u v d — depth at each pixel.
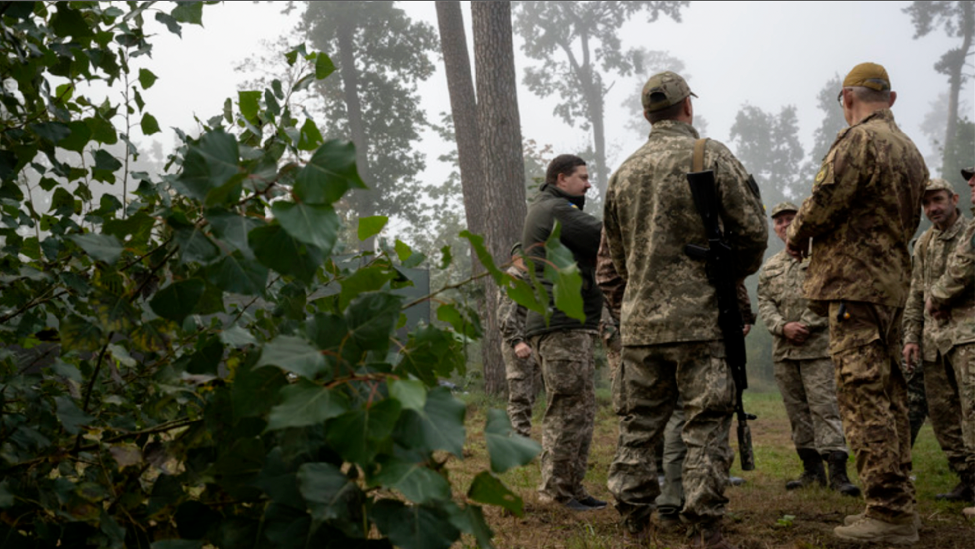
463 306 1.29
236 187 1.17
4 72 1.56
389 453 1.03
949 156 38.31
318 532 1.09
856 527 3.50
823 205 3.50
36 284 1.67
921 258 5.55
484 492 1.06
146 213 1.51
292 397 0.98
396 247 1.68
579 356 4.50
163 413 1.50
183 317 1.21
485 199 14.16
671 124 3.56
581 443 4.55
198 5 1.67
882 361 3.46
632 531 3.50
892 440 3.43
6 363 1.62
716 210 3.27
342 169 1.01
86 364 1.70
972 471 4.95
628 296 3.49
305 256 1.05
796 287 5.80
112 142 1.72
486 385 13.76
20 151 1.61
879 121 3.63
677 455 4.02
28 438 1.39
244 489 1.18
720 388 3.25
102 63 1.68
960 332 4.77
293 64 1.72
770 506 4.60
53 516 1.33
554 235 1.20
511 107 14.26
